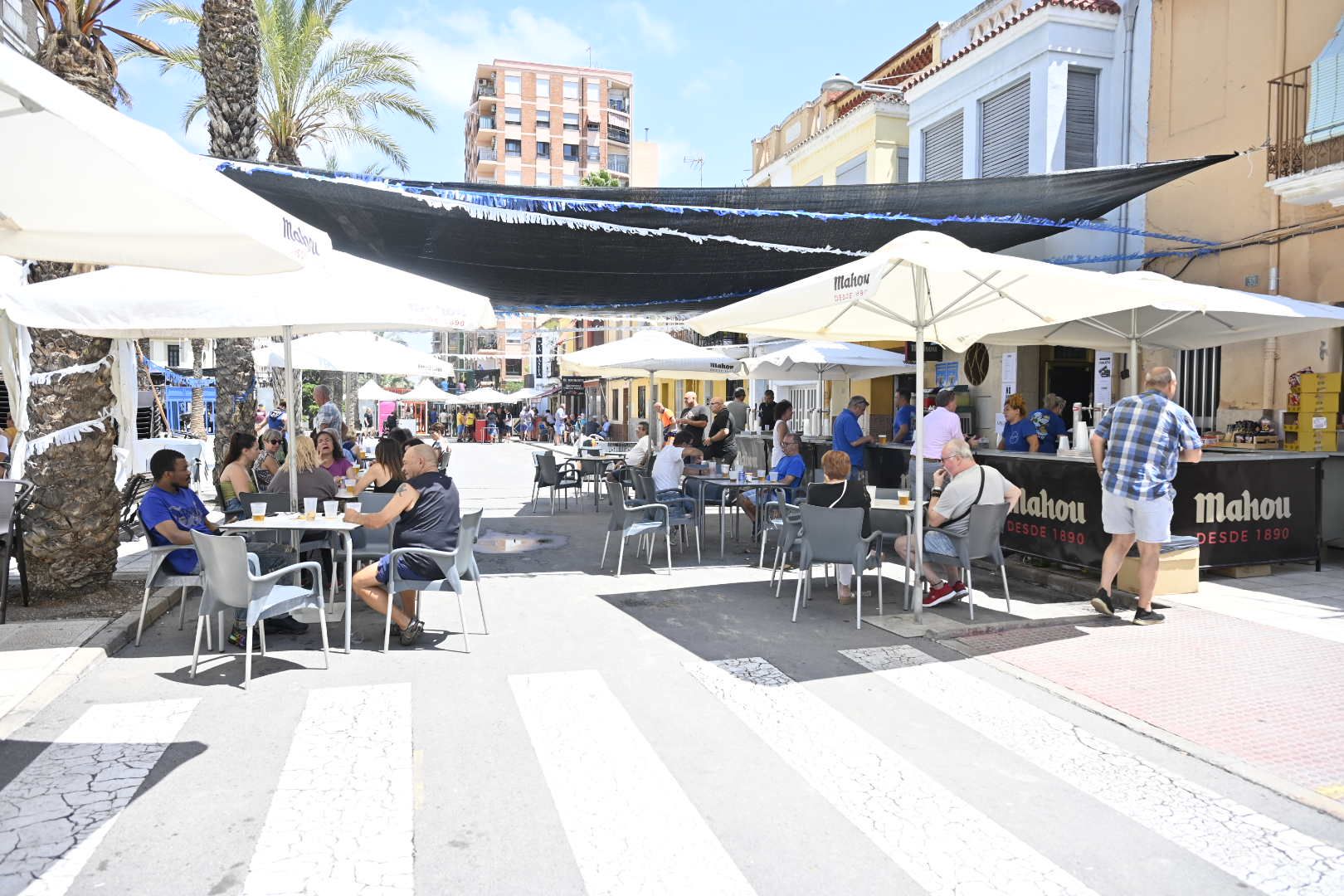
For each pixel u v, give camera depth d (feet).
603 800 11.73
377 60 54.85
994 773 12.73
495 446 139.64
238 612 18.75
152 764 12.75
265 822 10.98
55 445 21.91
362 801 11.62
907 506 23.17
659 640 19.77
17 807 11.34
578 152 261.03
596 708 15.31
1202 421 36.60
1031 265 18.13
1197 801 11.86
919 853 10.40
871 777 12.58
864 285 18.11
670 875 9.84
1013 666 17.81
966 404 50.55
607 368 47.09
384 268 22.79
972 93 48.37
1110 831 10.98
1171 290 20.12
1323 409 30.78
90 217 12.55
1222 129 35.73
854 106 63.82
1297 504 26.63
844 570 23.53
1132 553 23.72
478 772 12.60
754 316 22.85
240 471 24.66
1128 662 18.06
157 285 19.60
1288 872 10.00
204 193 10.14
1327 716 14.96
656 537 36.94
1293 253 32.53
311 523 18.94
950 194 30.53
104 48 22.93
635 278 37.99
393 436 25.95
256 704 15.40
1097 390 41.50
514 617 22.00
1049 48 41.81
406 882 9.62
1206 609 22.44
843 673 17.44
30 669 16.62
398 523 19.42
